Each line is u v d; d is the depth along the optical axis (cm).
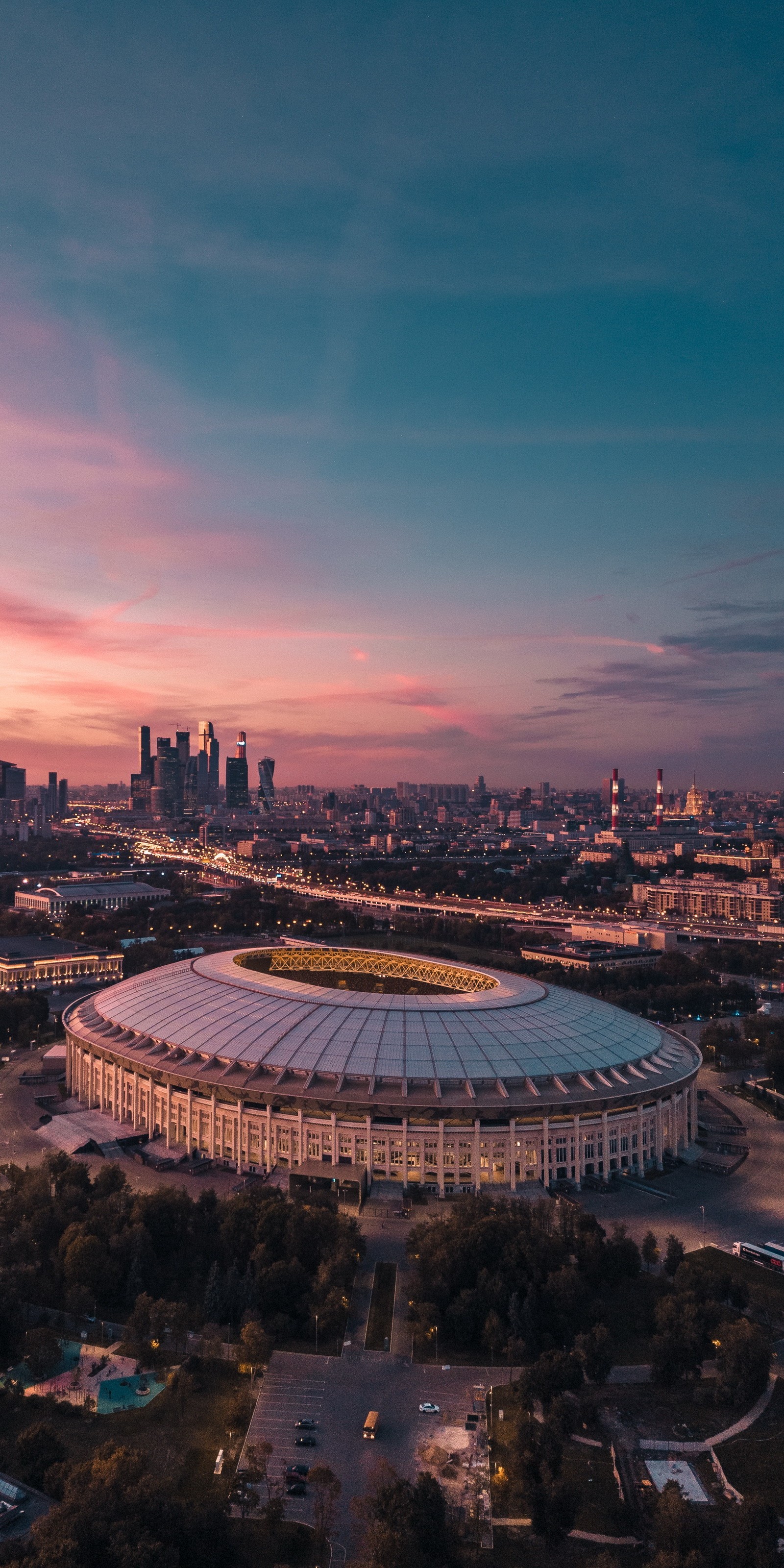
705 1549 14700
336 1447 17375
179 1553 14588
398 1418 18238
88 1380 19275
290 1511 15825
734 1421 18388
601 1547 15450
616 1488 16662
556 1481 15950
